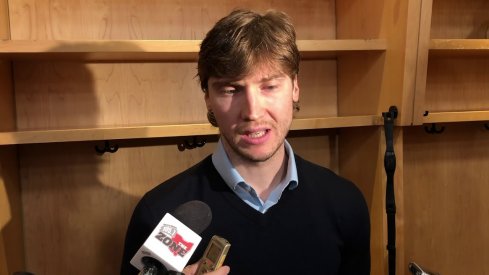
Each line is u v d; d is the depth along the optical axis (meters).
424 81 1.25
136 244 0.90
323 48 1.24
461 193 1.73
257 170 0.89
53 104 1.33
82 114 1.36
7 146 1.19
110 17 1.35
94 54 1.18
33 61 1.31
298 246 0.91
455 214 1.73
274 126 0.81
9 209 1.19
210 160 0.97
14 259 1.24
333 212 0.98
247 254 0.88
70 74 1.34
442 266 1.72
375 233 1.38
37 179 1.34
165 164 1.44
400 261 1.35
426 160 1.68
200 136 1.46
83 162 1.37
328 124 1.29
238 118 0.80
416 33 1.22
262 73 0.77
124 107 1.39
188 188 0.93
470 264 1.74
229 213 0.89
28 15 1.29
